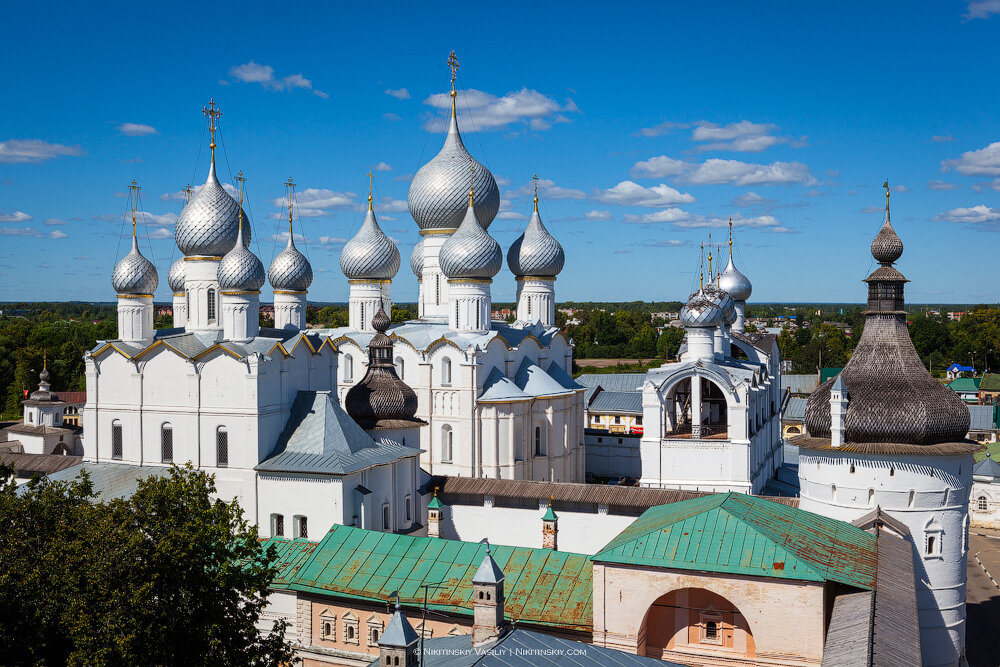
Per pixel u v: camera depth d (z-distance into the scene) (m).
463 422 91.69
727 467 91.62
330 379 82.62
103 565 41.69
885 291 65.38
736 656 51.97
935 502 61.50
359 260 111.00
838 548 52.84
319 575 61.00
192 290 87.12
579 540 79.94
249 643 46.59
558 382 103.44
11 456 96.50
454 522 83.81
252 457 71.50
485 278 98.06
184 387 73.88
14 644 40.56
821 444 64.31
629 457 108.25
